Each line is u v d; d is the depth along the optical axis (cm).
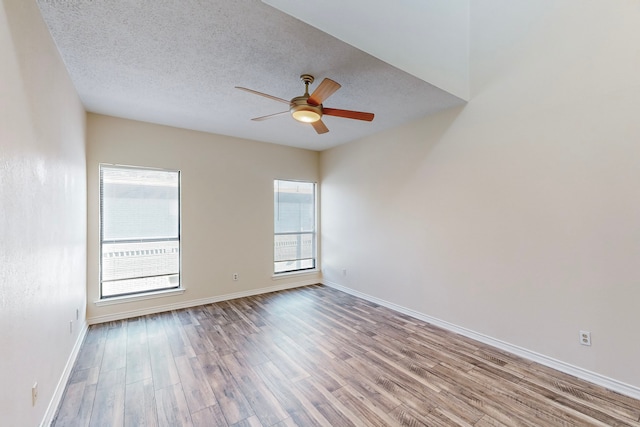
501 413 195
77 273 278
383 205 421
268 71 251
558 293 248
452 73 294
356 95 297
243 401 208
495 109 290
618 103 216
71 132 255
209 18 184
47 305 181
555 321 250
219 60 233
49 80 190
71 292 251
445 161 337
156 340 305
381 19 236
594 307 229
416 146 371
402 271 392
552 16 250
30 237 153
